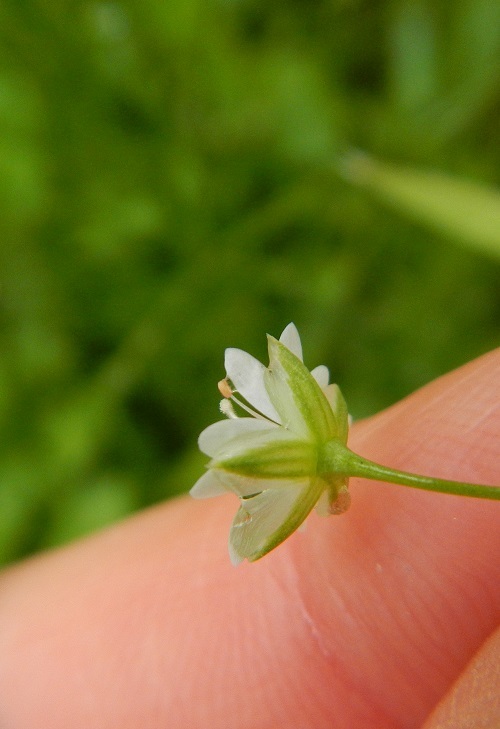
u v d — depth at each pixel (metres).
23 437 0.07
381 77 0.08
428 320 0.07
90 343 0.07
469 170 0.07
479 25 0.07
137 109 0.07
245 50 0.08
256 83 0.07
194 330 0.07
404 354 0.07
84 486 0.07
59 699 0.05
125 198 0.07
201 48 0.07
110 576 0.05
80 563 0.05
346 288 0.07
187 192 0.07
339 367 0.07
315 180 0.07
